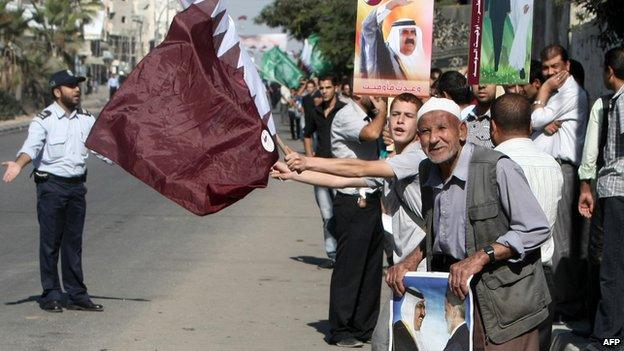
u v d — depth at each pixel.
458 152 5.57
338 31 33.19
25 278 11.50
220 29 5.87
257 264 12.80
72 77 10.02
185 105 5.76
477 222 5.51
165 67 5.79
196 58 5.80
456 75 8.61
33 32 53.88
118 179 23.98
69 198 9.90
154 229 15.81
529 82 9.13
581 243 9.05
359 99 9.44
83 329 9.21
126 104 5.75
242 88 5.82
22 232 14.95
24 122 46.22
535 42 18.98
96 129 5.73
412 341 5.53
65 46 54.94
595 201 8.16
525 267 5.54
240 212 18.30
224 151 5.71
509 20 8.66
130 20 84.69
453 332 5.39
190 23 5.80
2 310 9.91
